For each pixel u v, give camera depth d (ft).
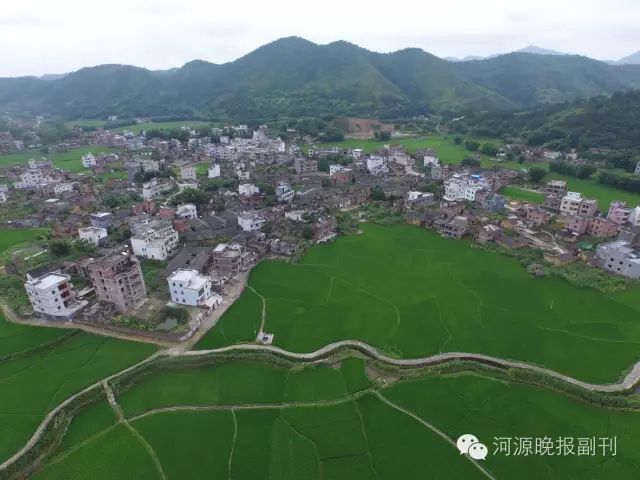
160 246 406.00
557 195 558.97
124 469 198.49
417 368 260.21
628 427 215.72
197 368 261.85
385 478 193.06
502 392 239.30
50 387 247.70
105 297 316.19
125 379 250.57
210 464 200.64
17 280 360.28
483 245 436.76
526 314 314.55
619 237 428.97
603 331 293.84
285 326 301.84
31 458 203.00
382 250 429.79
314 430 218.38
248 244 421.18
